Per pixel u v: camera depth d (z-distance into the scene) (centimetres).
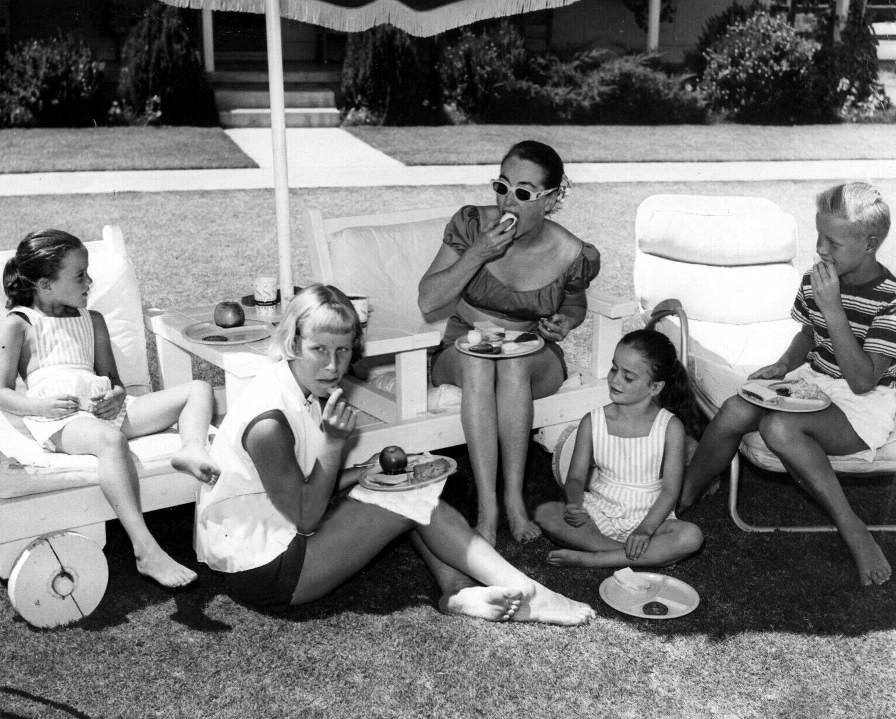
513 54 1494
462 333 386
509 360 346
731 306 443
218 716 258
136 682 272
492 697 266
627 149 1259
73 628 298
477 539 300
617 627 301
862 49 1544
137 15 1498
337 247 411
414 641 292
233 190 1005
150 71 1370
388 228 424
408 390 358
